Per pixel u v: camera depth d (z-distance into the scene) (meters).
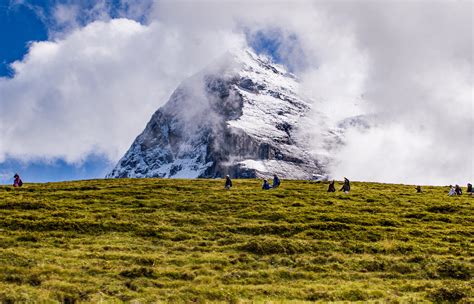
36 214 47.06
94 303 25.78
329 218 48.66
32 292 26.44
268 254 37.31
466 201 62.16
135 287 28.72
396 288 30.52
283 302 26.84
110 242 39.47
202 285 29.58
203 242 40.41
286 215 49.97
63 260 32.84
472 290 28.81
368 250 38.91
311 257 36.66
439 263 35.09
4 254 32.59
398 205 58.78
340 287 30.11
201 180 87.12
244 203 56.97
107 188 68.94
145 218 47.84
